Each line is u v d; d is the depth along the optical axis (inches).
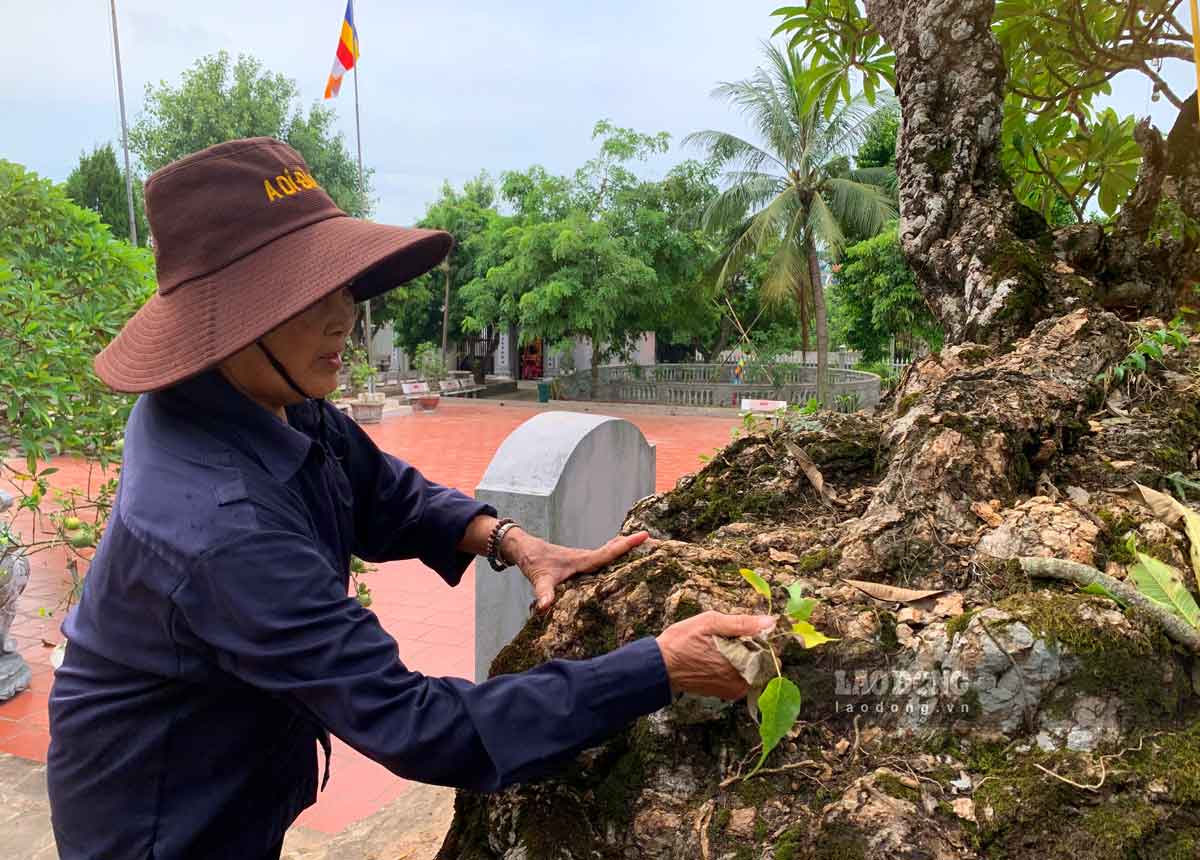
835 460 66.7
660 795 46.1
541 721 37.1
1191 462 62.4
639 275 754.8
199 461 41.8
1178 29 102.3
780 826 41.6
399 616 218.8
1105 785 37.8
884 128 674.8
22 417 139.4
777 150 657.0
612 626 50.0
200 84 912.9
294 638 37.4
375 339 1279.5
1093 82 113.3
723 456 70.0
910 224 94.3
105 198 948.6
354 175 992.9
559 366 1066.1
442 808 104.4
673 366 911.0
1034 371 66.8
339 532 50.4
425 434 601.6
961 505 53.9
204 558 38.0
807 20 118.1
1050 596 43.4
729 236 743.7
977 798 39.0
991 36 91.4
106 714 42.1
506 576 111.0
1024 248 84.8
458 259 997.8
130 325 45.1
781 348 879.1
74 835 43.8
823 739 44.1
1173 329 75.7
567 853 46.4
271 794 45.6
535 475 106.3
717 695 40.0
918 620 45.4
